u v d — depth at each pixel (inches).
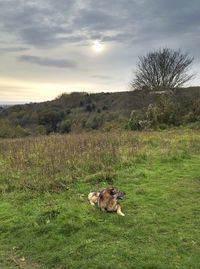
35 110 2891.2
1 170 517.0
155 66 1935.3
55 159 536.7
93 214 341.7
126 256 265.7
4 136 1640.0
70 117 2716.5
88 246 284.5
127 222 324.5
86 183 446.6
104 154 558.9
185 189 418.3
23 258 282.5
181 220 327.9
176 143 729.6
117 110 2516.0
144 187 426.6
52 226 318.3
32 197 403.9
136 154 586.9
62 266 266.4
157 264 252.7
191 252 269.9
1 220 349.4
